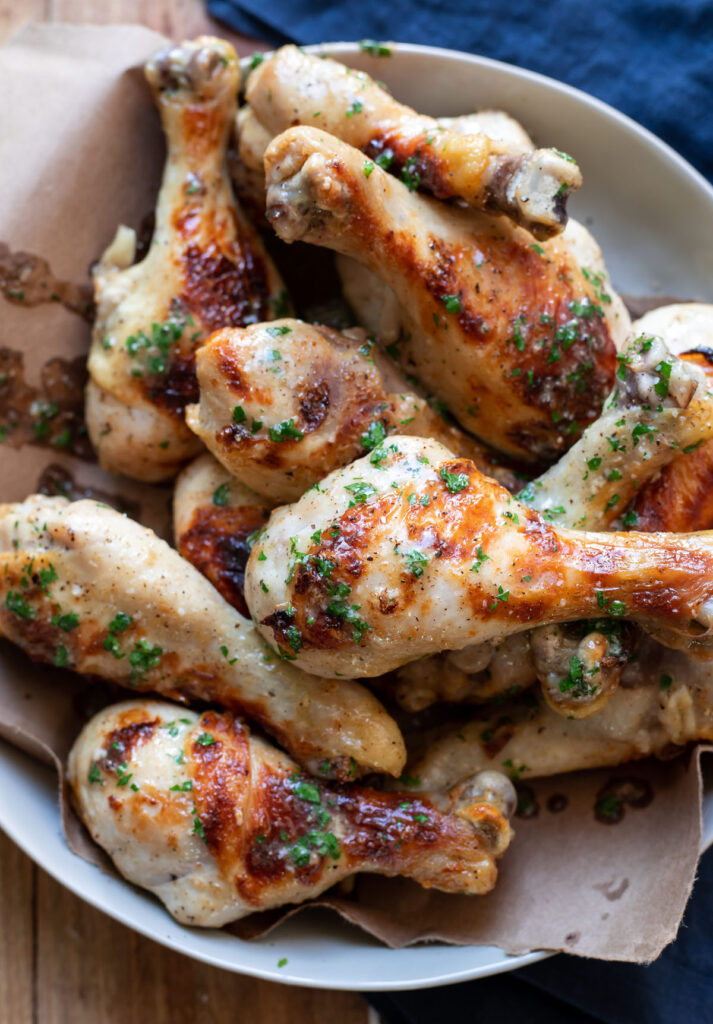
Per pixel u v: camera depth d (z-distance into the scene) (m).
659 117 0.56
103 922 0.55
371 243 0.48
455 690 0.50
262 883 0.48
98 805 0.48
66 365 0.53
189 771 0.48
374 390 0.48
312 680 0.49
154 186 0.53
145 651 0.49
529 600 0.46
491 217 0.49
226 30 0.57
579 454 0.48
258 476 0.49
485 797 0.49
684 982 0.53
